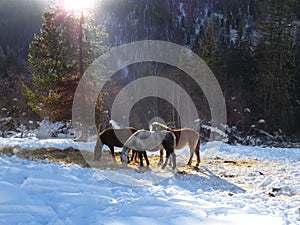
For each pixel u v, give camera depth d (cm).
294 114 3294
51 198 621
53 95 2258
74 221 528
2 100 3297
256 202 698
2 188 606
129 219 533
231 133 2805
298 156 1526
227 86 3331
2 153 1174
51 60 2247
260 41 3653
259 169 1161
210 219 556
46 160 1056
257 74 3544
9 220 503
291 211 624
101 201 630
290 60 3528
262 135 2988
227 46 4294
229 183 931
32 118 3222
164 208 589
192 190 820
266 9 3550
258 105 3350
